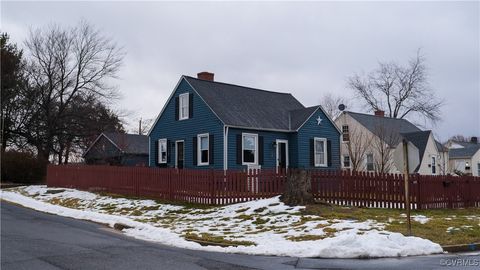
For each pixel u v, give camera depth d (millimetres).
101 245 11070
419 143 42188
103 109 43281
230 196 18328
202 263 9188
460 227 13273
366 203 17688
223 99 29062
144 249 10680
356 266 9031
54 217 16922
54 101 41000
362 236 11156
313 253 10133
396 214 15656
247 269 8680
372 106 61375
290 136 29828
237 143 27109
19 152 35062
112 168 23703
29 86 40344
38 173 34125
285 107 32594
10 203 21688
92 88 42375
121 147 42562
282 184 19031
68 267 8508
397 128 45094
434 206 18375
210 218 15727
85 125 41469
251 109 29609
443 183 18953
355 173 17953
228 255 10250
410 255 10375
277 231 13000
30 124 39844
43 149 40562
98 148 42938
